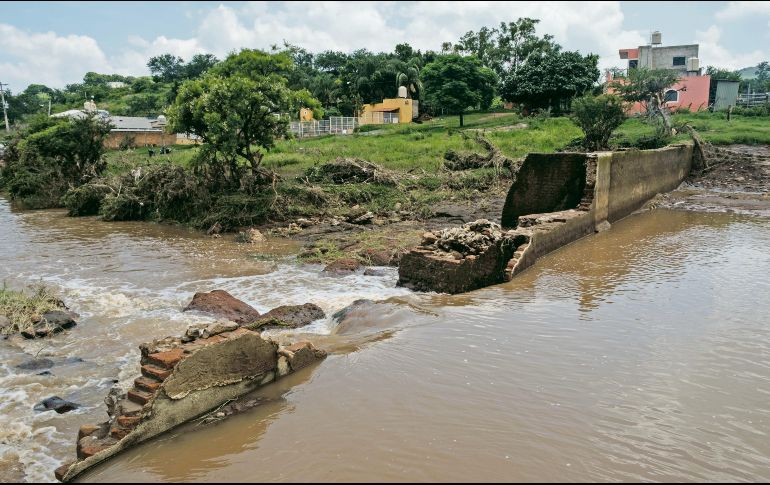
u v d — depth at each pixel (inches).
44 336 386.9
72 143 1210.0
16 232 847.7
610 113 1298.0
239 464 223.6
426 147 1449.3
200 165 954.7
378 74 2871.6
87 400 293.0
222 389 275.4
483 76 2213.3
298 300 467.2
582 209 721.0
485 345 343.0
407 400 271.6
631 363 317.4
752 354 332.8
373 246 652.1
